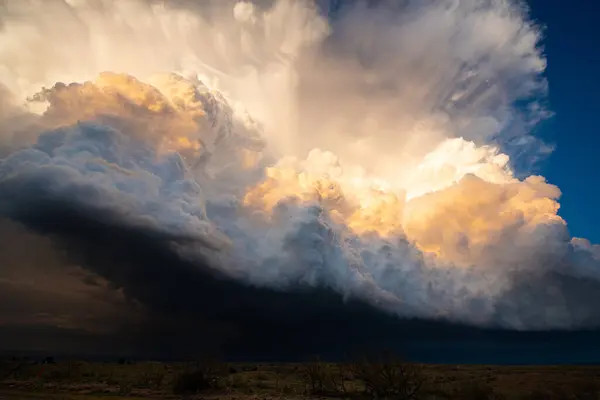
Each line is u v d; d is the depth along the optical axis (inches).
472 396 1998.0
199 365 2512.3
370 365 2050.9
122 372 3016.7
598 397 2001.7
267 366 4185.5
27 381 2588.6
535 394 2011.6
